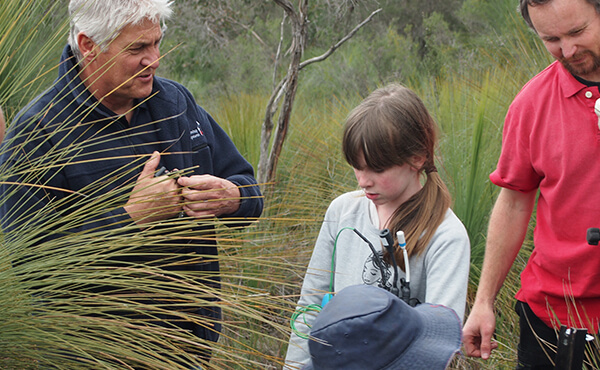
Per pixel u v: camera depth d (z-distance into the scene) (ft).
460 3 28.02
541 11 5.46
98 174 5.93
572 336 5.18
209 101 23.26
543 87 6.28
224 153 7.32
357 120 5.63
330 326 3.83
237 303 5.03
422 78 21.62
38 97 6.01
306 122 17.83
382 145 5.48
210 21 25.09
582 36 5.37
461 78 16.03
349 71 23.81
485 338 6.84
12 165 5.49
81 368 4.86
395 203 6.05
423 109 5.73
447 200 5.93
